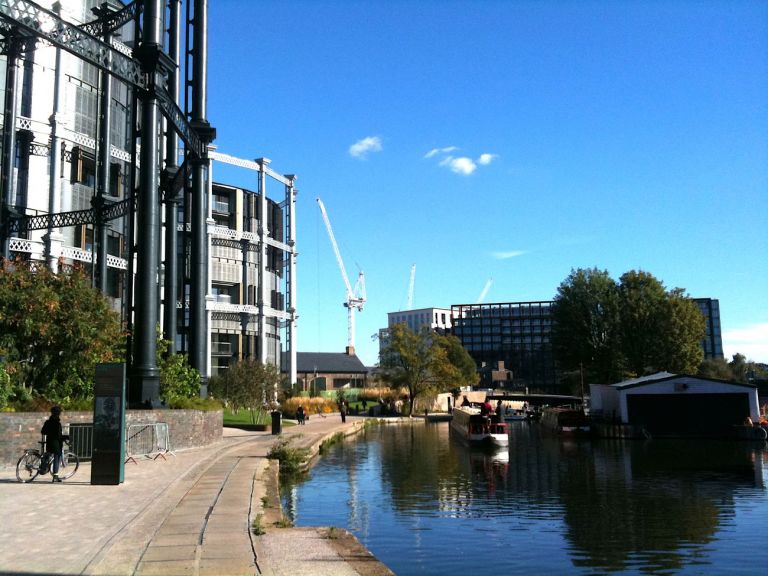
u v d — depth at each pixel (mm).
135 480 18266
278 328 95812
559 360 96750
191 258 34688
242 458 26375
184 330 68312
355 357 142000
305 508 24500
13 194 48438
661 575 16156
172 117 30172
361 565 9578
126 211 37719
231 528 12016
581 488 30500
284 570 9211
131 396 26469
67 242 52312
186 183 38875
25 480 17484
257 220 91375
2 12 22406
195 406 31547
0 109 48938
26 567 8891
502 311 197875
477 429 53000
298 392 91188
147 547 10352
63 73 52281
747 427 57656
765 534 20609
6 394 22422
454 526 21562
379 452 47156
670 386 61344
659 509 24969
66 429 21797
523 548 18625
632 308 87312
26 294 25391
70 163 53531
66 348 26594
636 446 53250
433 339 105625
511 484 31781
